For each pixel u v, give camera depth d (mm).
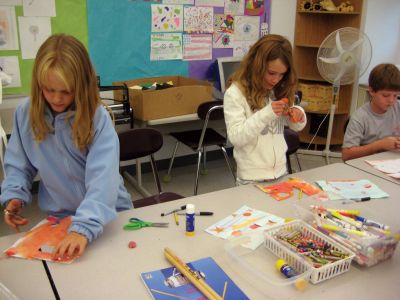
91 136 1261
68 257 1139
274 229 1243
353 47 3471
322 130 4418
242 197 1563
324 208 1416
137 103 3014
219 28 3818
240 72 1795
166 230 1306
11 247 1187
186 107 3127
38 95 1207
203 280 1047
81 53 1169
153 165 2732
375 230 1277
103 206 1213
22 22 2910
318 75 4355
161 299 978
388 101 2238
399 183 1752
